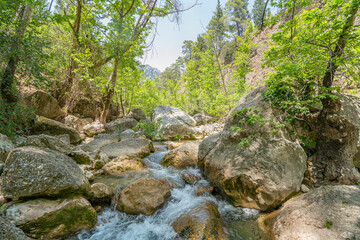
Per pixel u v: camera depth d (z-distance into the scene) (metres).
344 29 3.69
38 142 4.59
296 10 4.02
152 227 3.38
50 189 2.96
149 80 24.50
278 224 2.97
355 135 3.71
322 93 3.95
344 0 3.51
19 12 6.86
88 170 5.28
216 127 14.00
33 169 2.96
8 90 5.78
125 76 16.81
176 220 3.43
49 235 2.77
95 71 12.57
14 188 2.81
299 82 4.48
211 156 5.02
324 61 4.04
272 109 4.39
